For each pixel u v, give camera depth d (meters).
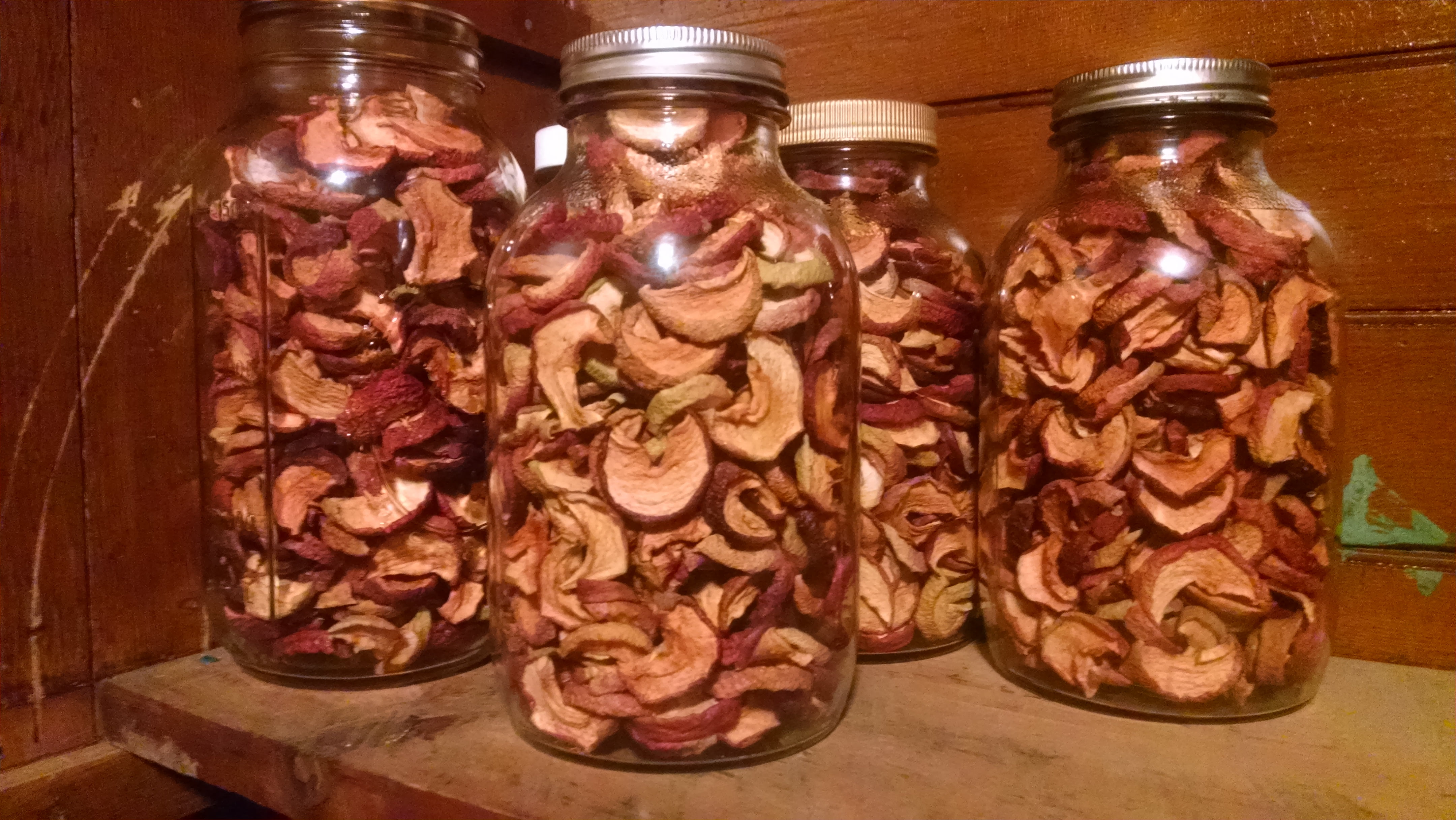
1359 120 0.49
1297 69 0.50
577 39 0.41
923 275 0.49
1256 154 0.45
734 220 0.38
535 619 0.38
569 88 0.39
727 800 0.34
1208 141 0.43
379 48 0.47
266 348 0.44
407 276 0.44
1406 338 0.49
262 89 0.47
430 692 0.45
